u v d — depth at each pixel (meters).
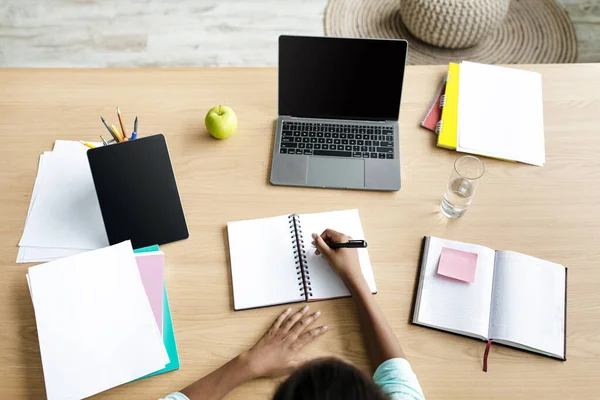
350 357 1.10
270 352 1.07
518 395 1.06
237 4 2.74
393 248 1.24
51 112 1.43
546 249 1.24
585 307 1.16
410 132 1.41
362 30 2.62
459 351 1.11
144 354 1.05
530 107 1.43
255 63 2.55
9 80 1.48
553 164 1.36
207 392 1.03
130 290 1.11
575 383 1.07
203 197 1.30
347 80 1.33
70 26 2.67
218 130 1.35
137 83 1.49
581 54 2.54
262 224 1.25
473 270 1.18
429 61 2.50
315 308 1.16
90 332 1.07
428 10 2.32
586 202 1.30
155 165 1.25
